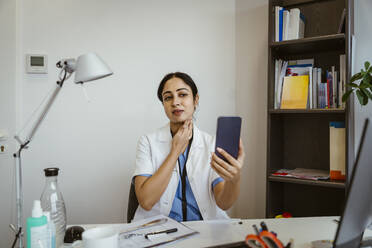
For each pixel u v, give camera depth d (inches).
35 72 84.3
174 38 91.7
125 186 89.9
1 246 81.4
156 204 55.5
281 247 27.5
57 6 85.9
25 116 84.7
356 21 75.6
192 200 55.6
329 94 72.2
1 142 80.2
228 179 40.1
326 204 79.7
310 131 81.4
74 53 87.0
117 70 89.4
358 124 74.1
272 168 77.7
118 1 89.1
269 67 76.5
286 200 84.9
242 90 93.0
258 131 90.6
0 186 81.0
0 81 80.2
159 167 56.7
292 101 75.8
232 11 93.6
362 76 61.8
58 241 36.7
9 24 80.8
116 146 89.9
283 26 76.0
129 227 41.8
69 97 87.1
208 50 93.0
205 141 60.2
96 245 28.8
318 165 80.6
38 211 31.5
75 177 88.4
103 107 89.1
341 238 26.4
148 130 91.0
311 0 79.9
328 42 71.3
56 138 86.8
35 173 85.5
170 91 55.8
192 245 35.6
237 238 37.9
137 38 90.2
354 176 25.6
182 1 91.8
